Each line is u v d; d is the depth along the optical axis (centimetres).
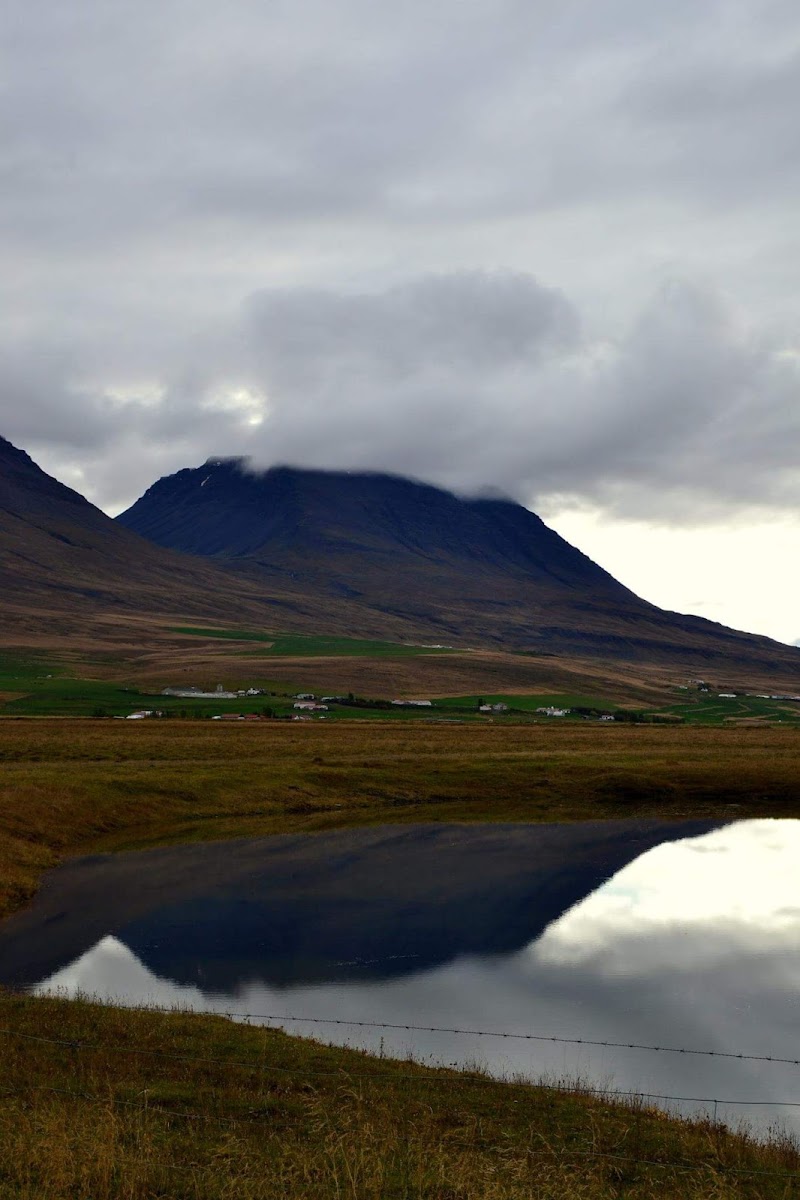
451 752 11956
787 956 4444
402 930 4806
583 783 9794
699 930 4884
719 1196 1791
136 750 11131
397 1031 3378
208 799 8469
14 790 7450
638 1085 2948
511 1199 1673
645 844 7256
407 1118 2206
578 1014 3647
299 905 5291
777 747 13212
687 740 14300
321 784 9375
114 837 7238
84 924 4791
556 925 4947
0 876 5572
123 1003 3491
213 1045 2675
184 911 5112
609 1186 1870
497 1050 3209
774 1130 2578
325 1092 2342
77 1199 1602
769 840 7444
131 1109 2095
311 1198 1652
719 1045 3344
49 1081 2262
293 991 3831
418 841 7294
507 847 7100
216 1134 1981
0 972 3931
